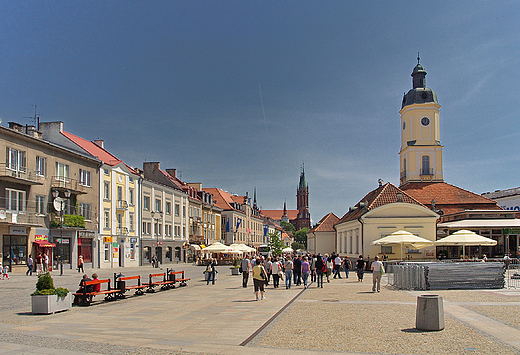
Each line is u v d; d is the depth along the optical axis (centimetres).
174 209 6625
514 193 5741
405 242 3309
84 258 4441
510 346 995
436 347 989
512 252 4328
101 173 4766
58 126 4709
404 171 6069
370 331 1170
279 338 1094
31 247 3644
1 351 953
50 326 1282
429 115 5891
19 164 3588
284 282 3027
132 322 1351
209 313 1531
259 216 12500
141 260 5553
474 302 1734
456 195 5209
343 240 5381
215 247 4872
